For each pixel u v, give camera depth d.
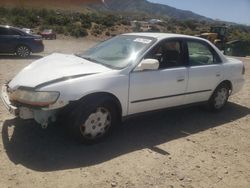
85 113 4.78
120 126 5.87
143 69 5.28
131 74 5.23
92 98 4.86
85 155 4.67
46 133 5.25
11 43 14.83
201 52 6.54
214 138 5.76
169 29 77.81
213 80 6.66
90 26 53.84
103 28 56.03
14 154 4.53
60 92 4.54
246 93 9.29
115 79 5.02
